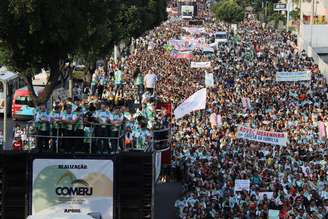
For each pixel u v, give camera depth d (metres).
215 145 56.84
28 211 34.91
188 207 43.78
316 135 62.12
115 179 34.91
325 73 105.31
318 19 172.50
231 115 69.00
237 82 92.50
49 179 34.91
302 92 84.62
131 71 103.38
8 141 50.06
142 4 115.06
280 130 62.09
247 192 44.50
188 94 80.44
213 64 113.38
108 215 34.97
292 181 47.50
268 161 51.69
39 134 36.66
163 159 52.41
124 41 121.62
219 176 48.75
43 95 48.97
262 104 76.38
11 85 73.50
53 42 46.28
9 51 46.84
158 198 49.12
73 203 35.03
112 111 38.81
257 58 123.12
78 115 36.59
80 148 36.53
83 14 47.69
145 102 60.78
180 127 62.19
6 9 43.66
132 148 38.91
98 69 101.81
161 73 101.75
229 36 171.75
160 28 198.50
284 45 147.38
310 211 42.69
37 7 43.66
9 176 34.78
